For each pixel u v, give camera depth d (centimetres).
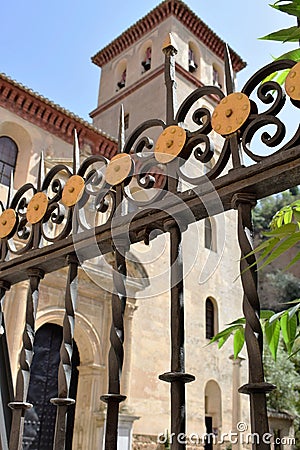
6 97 1677
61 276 1512
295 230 144
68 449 1427
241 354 2089
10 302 1339
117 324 191
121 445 1395
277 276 3381
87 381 1518
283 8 178
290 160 161
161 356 1745
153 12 2845
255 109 173
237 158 175
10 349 1278
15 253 247
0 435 254
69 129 1825
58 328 1545
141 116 2625
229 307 2181
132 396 1590
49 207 237
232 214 2417
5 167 1623
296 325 179
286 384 2169
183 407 165
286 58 180
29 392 1404
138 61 2914
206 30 2886
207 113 187
